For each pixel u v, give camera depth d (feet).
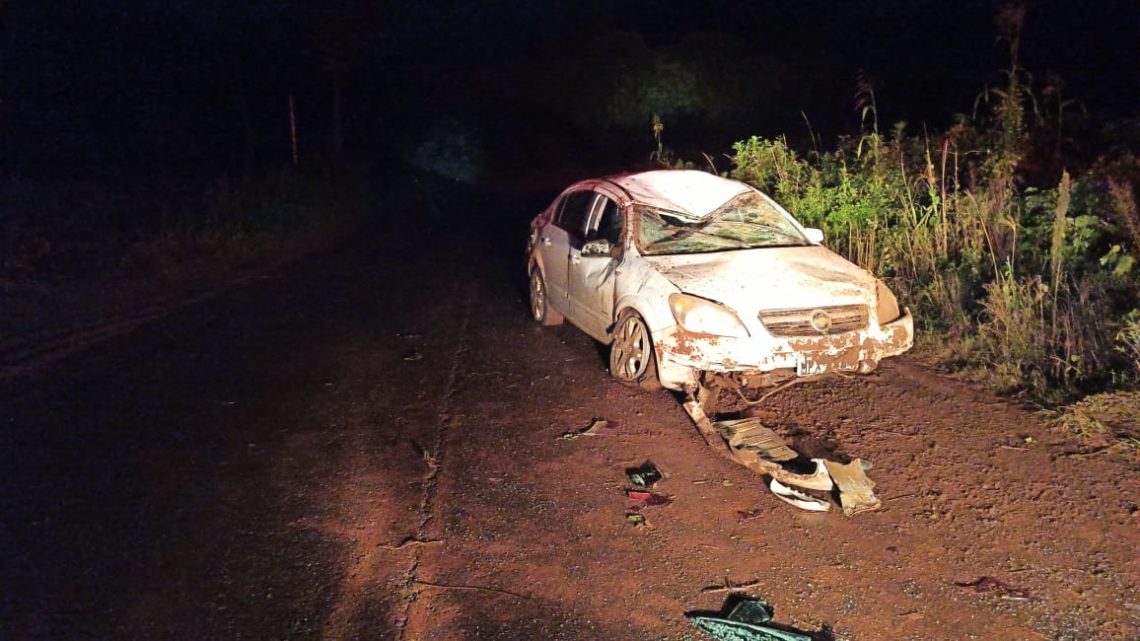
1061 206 26.22
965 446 19.39
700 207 25.49
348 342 28.09
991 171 33.78
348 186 67.62
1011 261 27.96
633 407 22.08
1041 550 15.37
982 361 23.81
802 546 15.64
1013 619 13.56
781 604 13.96
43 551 15.24
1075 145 39.14
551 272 28.50
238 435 20.38
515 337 28.60
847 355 20.80
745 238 24.82
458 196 74.59
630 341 23.13
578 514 16.75
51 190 49.80
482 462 19.01
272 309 32.71
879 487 17.71
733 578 14.67
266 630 13.25
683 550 15.51
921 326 26.50
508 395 23.04
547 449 19.65
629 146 101.24
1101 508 16.66
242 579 14.55
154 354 26.63
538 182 88.38
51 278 37.06
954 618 13.60
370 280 38.40
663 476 18.30
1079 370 21.80
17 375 24.54
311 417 21.54
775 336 20.40
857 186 34.58
